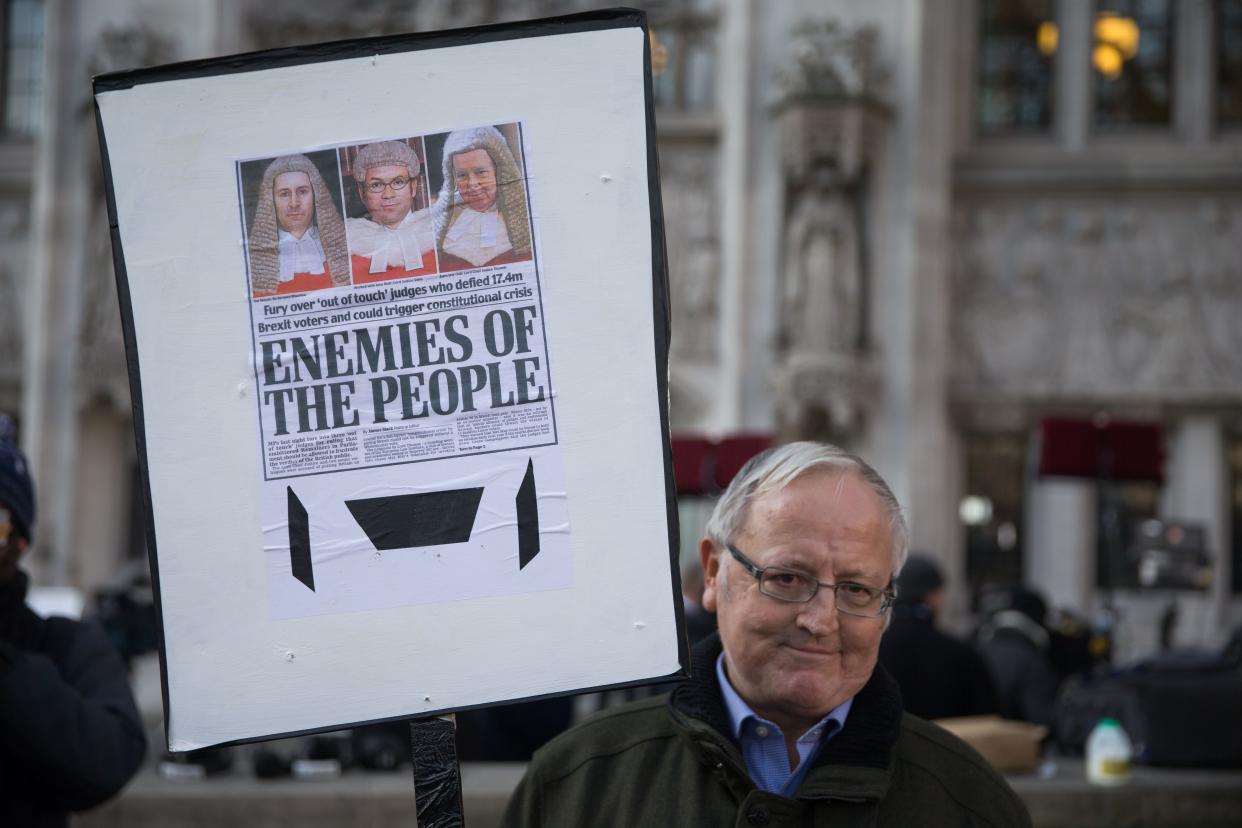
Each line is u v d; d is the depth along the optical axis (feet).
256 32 66.69
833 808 7.30
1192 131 65.36
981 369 65.31
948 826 7.56
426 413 6.98
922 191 62.64
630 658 6.82
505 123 7.05
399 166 7.07
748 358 62.75
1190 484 64.28
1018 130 66.85
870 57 62.23
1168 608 44.27
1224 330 64.18
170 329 7.04
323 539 6.93
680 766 7.76
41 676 9.21
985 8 67.46
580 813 7.83
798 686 7.35
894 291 62.59
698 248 64.13
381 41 7.07
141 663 53.11
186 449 6.99
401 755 20.30
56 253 65.98
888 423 62.28
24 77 71.97
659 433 6.91
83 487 65.92
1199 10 65.51
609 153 7.01
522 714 22.02
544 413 6.95
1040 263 65.41
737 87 63.57
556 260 7.00
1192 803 17.87
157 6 66.44
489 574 6.89
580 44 7.04
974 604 65.67
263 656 6.89
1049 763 19.11
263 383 7.01
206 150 7.07
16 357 69.05
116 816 16.94
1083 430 35.68
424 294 7.02
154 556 6.95
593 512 6.90
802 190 62.90
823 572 7.33
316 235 7.06
